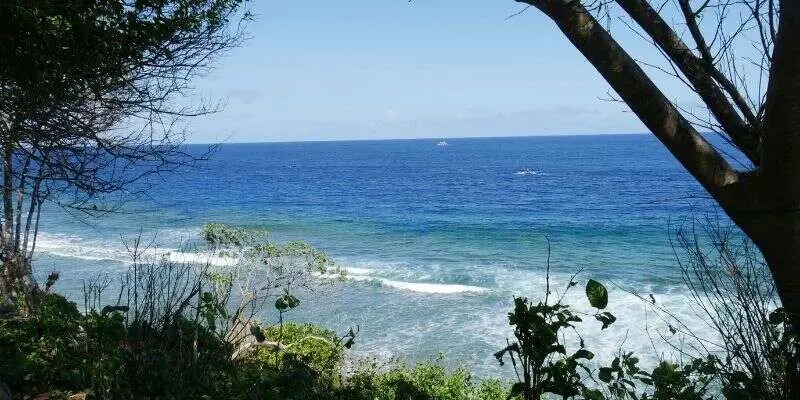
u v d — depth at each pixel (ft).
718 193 6.87
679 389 9.11
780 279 6.95
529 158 485.15
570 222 148.05
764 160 6.51
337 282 75.92
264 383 13.28
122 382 12.76
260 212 180.45
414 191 250.37
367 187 273.54
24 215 149.28
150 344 13.98
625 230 131.85
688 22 7.98
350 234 135.33
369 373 31.53
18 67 15.17
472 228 142.10
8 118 16.02
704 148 6.82
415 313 66.13
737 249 9.57
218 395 12.66
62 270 85.20
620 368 9.08
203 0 18.11
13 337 17.88
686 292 64.80
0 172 24.53
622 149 599.98
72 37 15.72
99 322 14.79
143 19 16.97
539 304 8.45
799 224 6.56
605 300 8.09
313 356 30.27
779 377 8.48
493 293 74.69
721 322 9.38
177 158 18.06
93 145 16.78
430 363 47.11
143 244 107.55
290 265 53.57
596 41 6.77
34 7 14.60
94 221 146.92
